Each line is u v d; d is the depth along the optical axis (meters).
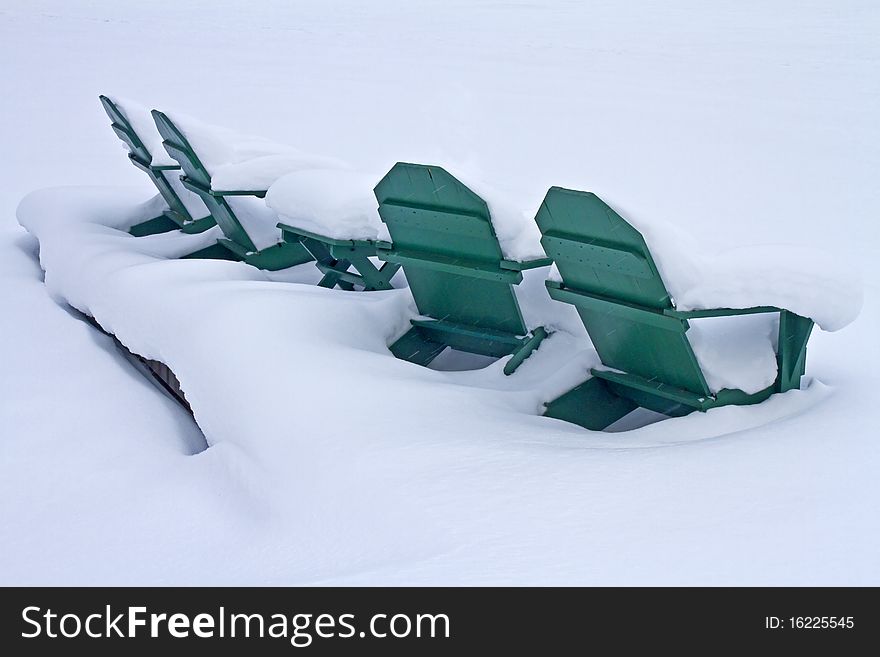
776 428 3.75
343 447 3.76
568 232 3.98
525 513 3.12
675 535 2.90
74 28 30.83
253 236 6.62
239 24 31.86
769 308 4.02
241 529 3.60
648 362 4.25
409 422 3.94
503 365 4.74
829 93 16.55
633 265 3.81
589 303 4.16
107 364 5.92
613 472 3.40
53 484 4.31
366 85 19.14
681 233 4.01
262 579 3.07
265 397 4.30
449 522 3.11
